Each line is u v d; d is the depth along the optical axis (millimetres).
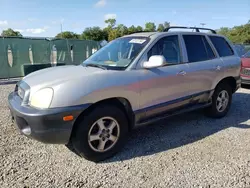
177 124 4344
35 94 2707
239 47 13008
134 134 3879
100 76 2928
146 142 3570
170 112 3709
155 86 3367
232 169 2822
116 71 3104
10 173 2691
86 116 2803
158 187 2482
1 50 10125
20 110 2688
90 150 2900
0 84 9086
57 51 12391
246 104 5828
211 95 4367
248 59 7996
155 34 3693
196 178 2641
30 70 10992
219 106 4641
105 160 3041
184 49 3922
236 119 4660
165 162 2984
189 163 2959
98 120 2906
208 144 3506
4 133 3781
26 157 3064
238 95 6887
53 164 2910
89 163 2953
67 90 2654
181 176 2680
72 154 3168
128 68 3189
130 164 2938
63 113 2598
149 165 2912
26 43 10961
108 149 3057
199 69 3996
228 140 3648
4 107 5273
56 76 2969
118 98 3062
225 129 4113
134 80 3139
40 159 3025
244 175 2701
